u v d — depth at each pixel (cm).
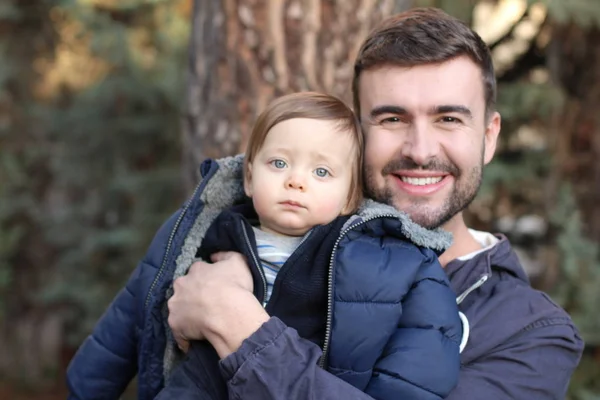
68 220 543
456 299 164
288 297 157
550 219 386
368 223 159
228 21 238
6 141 563
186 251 168
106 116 521
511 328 161
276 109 164
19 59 565
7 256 551
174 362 166
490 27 399
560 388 163
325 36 234
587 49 392
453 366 147
